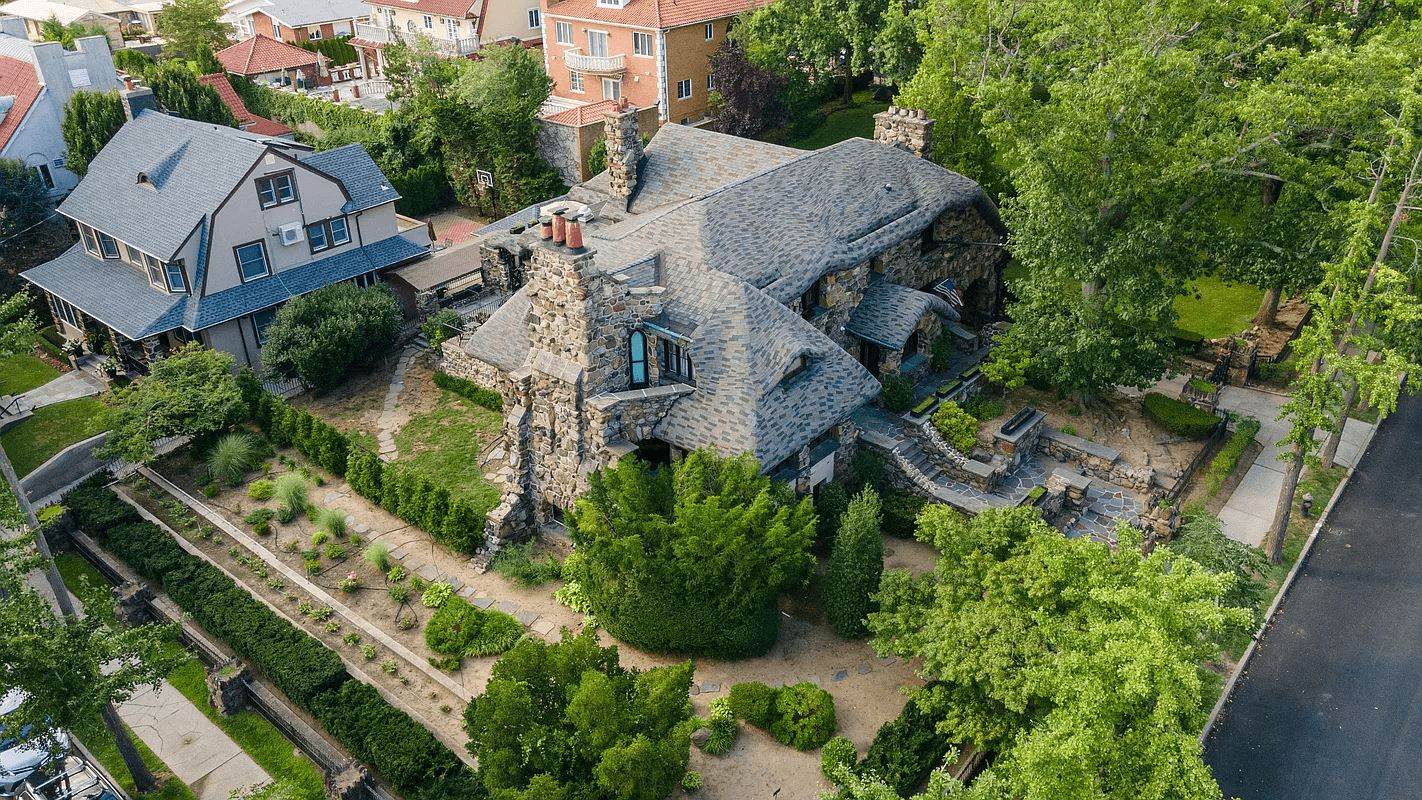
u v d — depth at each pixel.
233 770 27.39
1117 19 36.91
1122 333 37.78
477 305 51.53
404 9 98.06
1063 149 34.22
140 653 23.80
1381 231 32.84
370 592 33.31
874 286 40.97
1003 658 23.92
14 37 61.16
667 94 74.31
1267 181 45.50
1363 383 28.25
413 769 25.50
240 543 35.94
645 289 32.56
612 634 30.41
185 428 39.59
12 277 53.50
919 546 34.66
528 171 64.50
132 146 50.00
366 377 47.06
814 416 32.84
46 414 44.78
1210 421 38.69
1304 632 30.88
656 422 32.97
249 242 46.03
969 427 37.97
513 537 34.78
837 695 28.47
